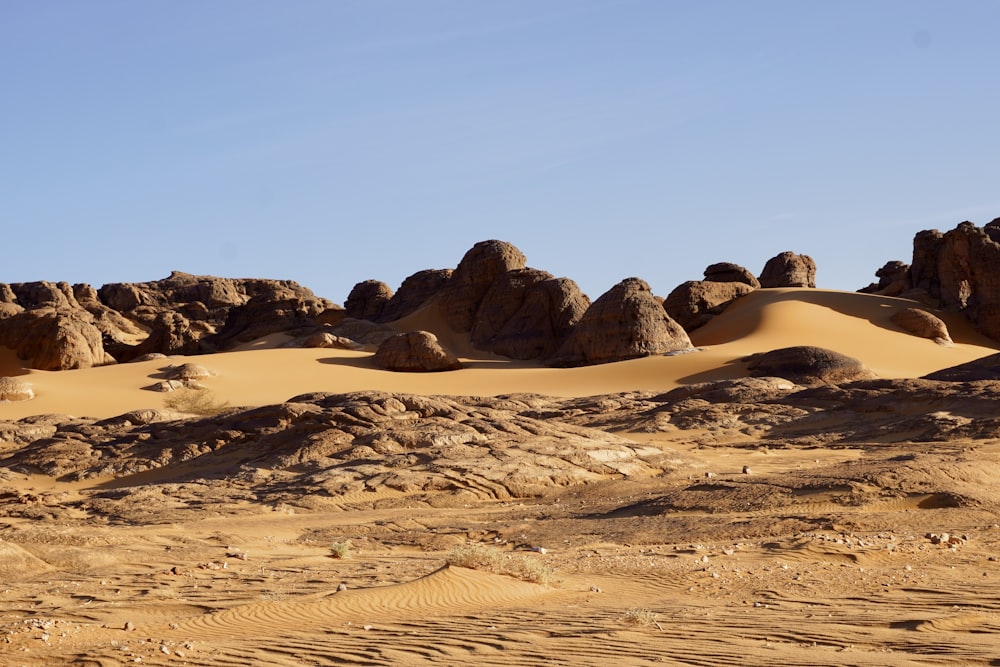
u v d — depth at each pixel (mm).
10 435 49406
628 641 8359
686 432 50906
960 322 114438
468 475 31000
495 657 7891
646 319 97875
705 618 9672
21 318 102438
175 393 78812
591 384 82188
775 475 25391
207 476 34500
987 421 42000
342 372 90562
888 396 51125
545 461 32812
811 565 14109
